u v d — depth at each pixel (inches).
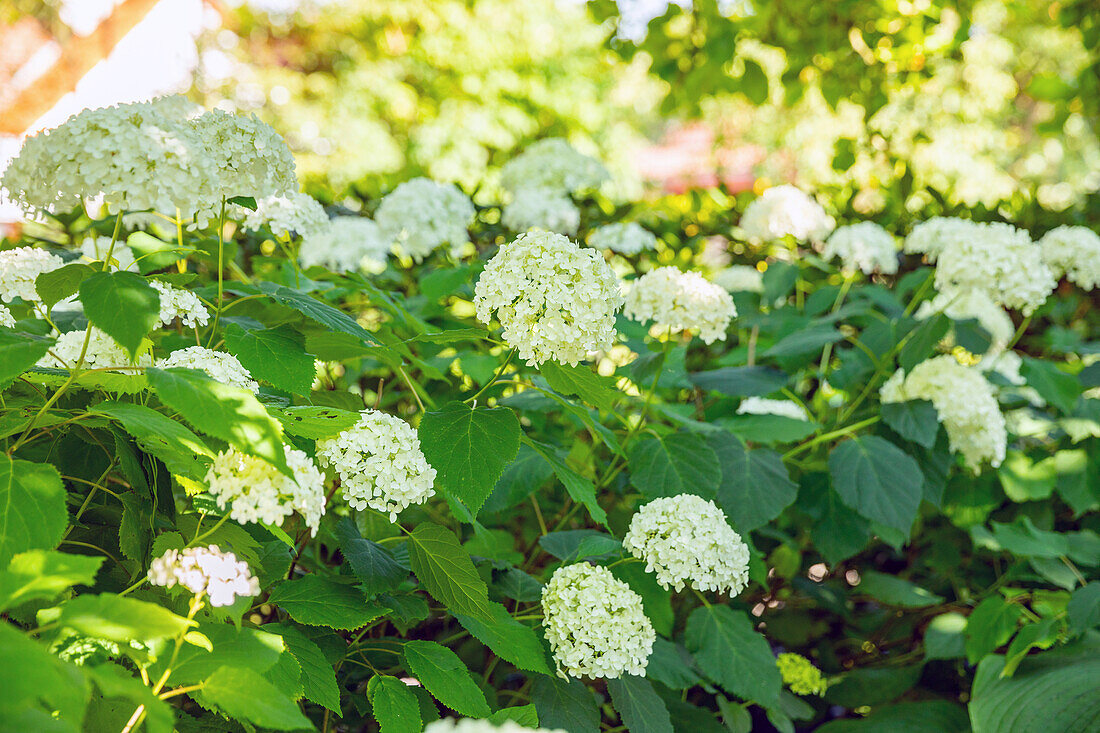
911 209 173.6
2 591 37.6
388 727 57.6
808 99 303.0
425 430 65.6
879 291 131.8
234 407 46.7
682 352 102.3
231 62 354.9
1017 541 109.0
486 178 268.2
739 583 71.0
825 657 126.2
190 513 60.8
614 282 66.2
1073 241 119.3
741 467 91.4
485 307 65.1
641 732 68.4
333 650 62.7
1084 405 122.3
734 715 94.9
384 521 75.9
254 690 43.4
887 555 146.2
